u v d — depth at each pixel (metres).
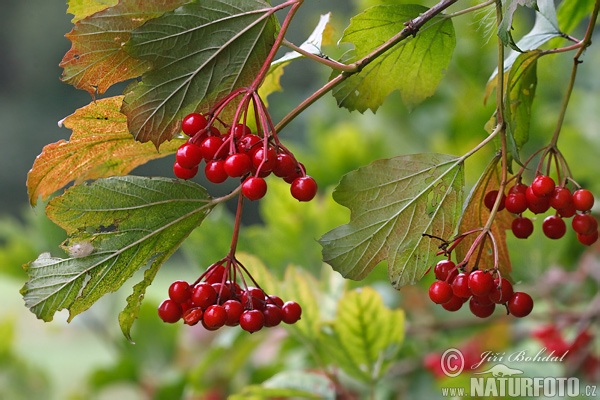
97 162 0.71
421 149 1.22
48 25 4.04
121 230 0.68
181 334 1.05
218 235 0.88
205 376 0.97
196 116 0.67
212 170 0.66
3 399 1.06
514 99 0.72
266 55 0.68
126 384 1.00
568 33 0.79
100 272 0.68
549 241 0.92
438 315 0.99
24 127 3.85
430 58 0.73
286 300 0.80
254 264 0.80
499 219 0.71
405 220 0.68
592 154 0.96
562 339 0.90
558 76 1.15
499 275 0.67
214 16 0.67
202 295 0.68
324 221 0.94
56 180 0.71
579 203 0.68
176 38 0.67
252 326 0.68
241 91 0.67
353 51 0.72
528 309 0.67
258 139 0.67
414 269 0.69
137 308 0.69
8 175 3.72
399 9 0.70
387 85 0.73
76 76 0.67
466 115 1.09
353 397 0.85
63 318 1.03
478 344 0.90
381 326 0.78
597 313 0.87
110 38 0.67
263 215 0.98
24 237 1.04
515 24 1.04
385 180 0.68
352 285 0.95
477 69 1.06
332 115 1.44
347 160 1.20
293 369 0.91
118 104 0.68
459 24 1.03
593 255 0.96
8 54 4.00
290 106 1.58
